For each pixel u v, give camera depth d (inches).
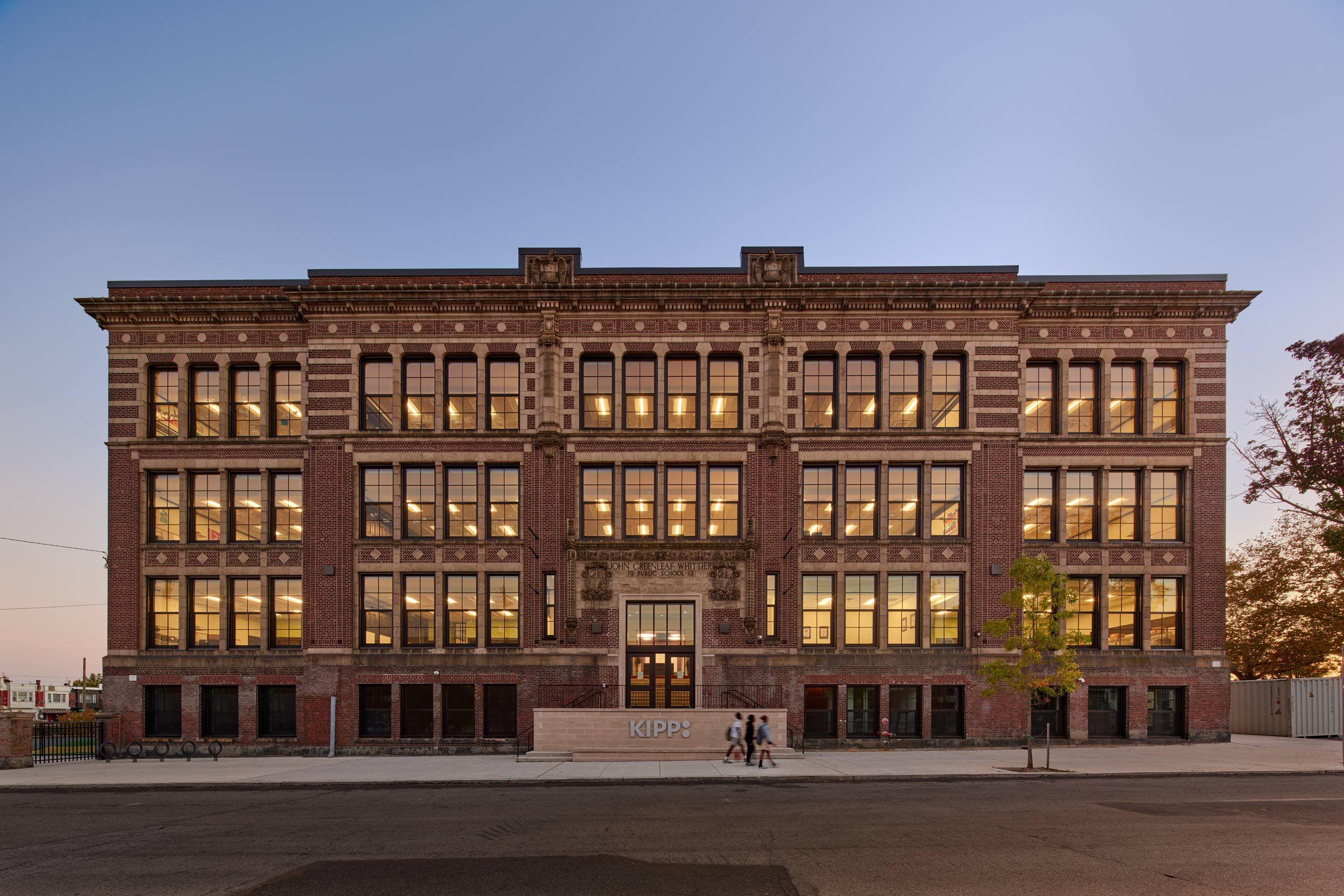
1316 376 1080.8
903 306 1102.4
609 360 1117.7
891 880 418.0
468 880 422.3
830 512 1090.7
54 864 467.5
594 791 726.5
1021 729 1042.7
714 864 450.6
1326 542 1093.8
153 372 1127.0
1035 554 1078.4
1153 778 797.9
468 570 1068.5
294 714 1066.1
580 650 1045.8
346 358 1095.0
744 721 944.3
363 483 1092.5
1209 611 1077.8
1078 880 418.9
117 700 1058.1
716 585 1051.9
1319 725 1189.7
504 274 1132.5
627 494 1093.1
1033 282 1123.3
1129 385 1125.7
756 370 1101.7
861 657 1047.6
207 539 1101.7
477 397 1105.4
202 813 630.5
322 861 466.0
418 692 1053.8
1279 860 461.7
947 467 1095.6
